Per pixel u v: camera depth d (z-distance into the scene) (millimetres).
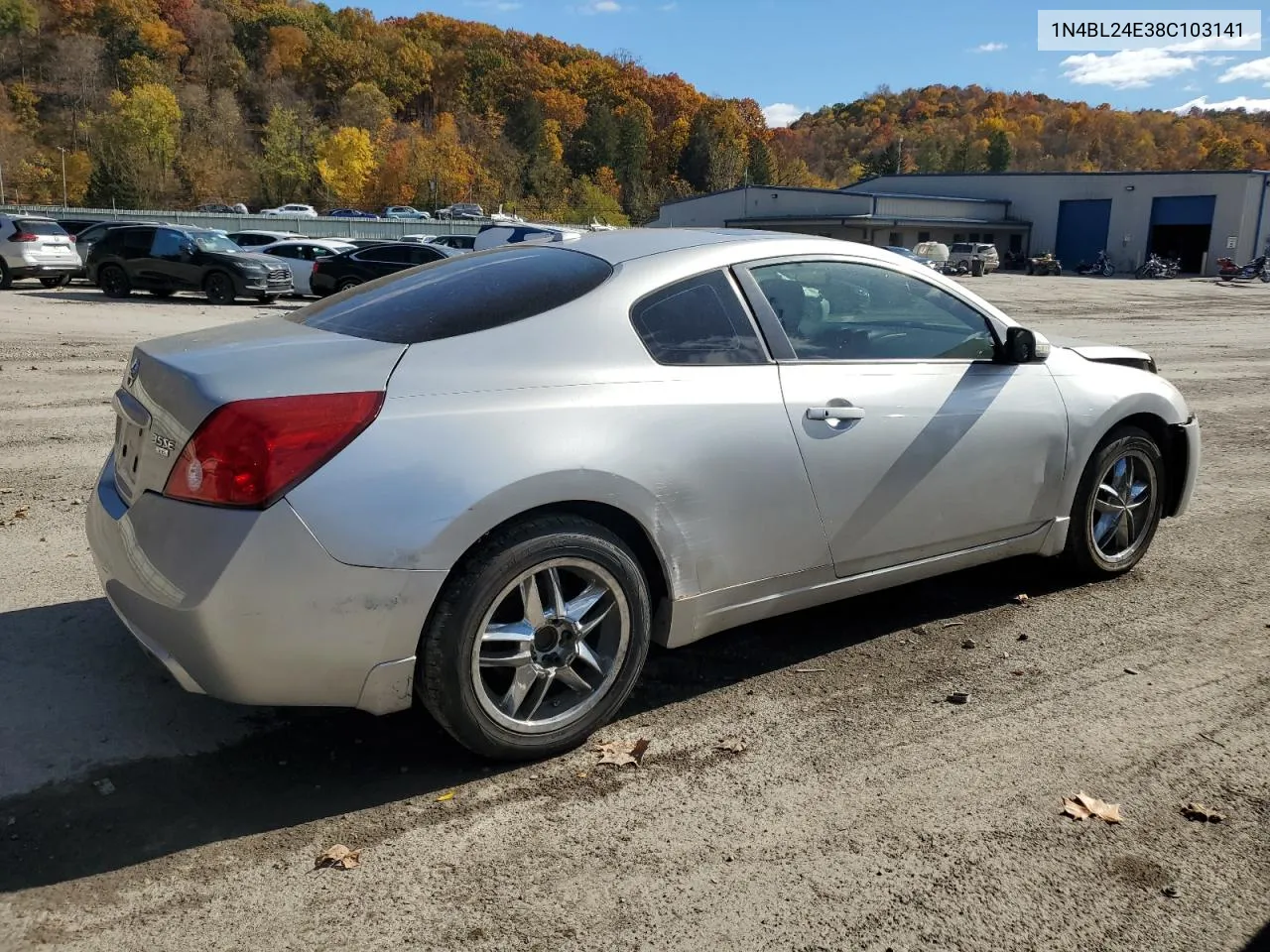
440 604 2779
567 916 2389
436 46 176000
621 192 148250
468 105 168125
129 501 2943
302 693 2729
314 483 2611
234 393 2652
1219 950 2311
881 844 2682
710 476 3174
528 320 3059
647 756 3109
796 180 152750
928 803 2871
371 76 159625
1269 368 13508
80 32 142125
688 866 2582
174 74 139625
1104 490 4469
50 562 4672
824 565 3529
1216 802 2902
